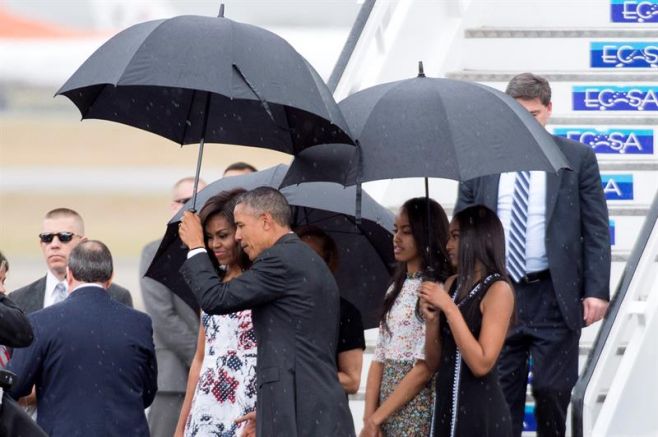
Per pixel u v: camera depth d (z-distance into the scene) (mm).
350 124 24531
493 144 23688
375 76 36500
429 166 23438
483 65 38188
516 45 38219
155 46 23359
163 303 32094
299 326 23625
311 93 23375
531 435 32531
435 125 23875
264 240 24156
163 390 31969
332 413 23453
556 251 29500
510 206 29875
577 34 38281
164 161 97188
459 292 24922
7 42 100812
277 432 23234
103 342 26375
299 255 23859
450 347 24812
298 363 23500
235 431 25172
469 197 30609
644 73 37875
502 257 24812
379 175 23547
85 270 26812
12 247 89938
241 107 25812
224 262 25656
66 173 97812
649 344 31141
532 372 29719
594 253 29641
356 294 28328
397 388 25797
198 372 26562
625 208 35844
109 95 26422
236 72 23109
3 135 98812
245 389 25172
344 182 24047
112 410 26219
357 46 35875
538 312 29578
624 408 30984
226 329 25469
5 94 100188
